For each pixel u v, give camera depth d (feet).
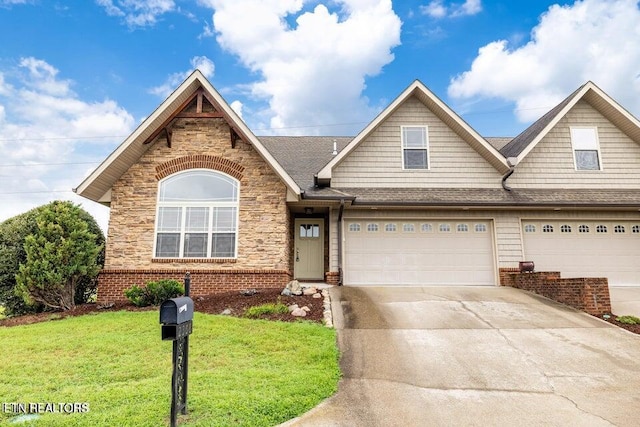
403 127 50.11
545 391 18.78
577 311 32.60
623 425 15.51
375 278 45.16
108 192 41.96
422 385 19.27
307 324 28.76
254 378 19.04
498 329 27.81
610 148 50.24
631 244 46.19
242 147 43.06
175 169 42.50
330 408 16.70
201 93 42.47
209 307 33.91
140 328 28.14
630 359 22.81
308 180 48.78
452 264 45.68
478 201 44.45
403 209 46.09
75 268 36.19
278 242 41.42
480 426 15.40
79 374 20.17
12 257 39.42
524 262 42.96
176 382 14.38
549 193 47.60
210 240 41.55
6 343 25.44
